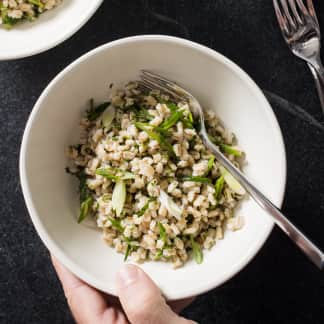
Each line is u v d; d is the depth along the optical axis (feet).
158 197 1.44
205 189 1.47
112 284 1.36
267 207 1.37
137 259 1.46
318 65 1.63
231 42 1.70
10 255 1.72
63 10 1.66
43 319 1.73
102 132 1.50
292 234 1.34
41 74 1.70
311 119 1.69
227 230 1.48
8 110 1.70
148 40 1.44
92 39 1.70
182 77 1.53
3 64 1.70
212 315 1.72
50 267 1.72
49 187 1.48
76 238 1.48
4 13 1.65
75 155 1.53
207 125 1.54
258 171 1.48
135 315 1.32
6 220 1.71
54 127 1.49
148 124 1.45
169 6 1.70
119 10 1.70
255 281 1.72
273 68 1.69
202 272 1.43
